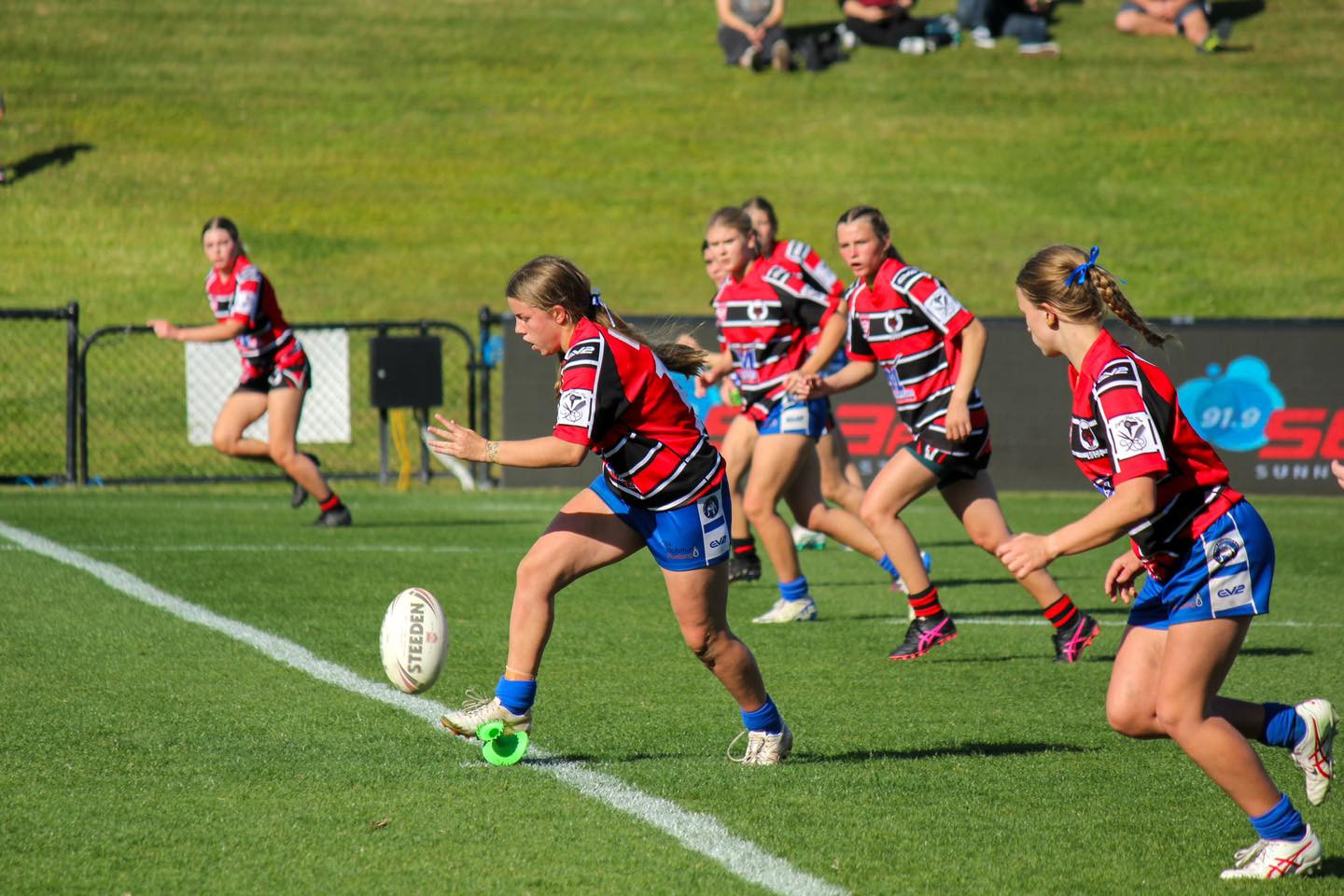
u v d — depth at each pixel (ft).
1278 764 61.93
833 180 309.42
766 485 92.32
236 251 118.93
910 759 60.13
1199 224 288.71
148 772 55.57
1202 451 45.65
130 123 324.19
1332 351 165.58
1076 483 167.22
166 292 252.62
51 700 66.69
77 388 172.24
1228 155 320.50
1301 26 394.11
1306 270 268.41
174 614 88.43
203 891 43.16
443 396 194.08
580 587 105.09
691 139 330.13
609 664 79.00
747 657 56.54
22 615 86.69
